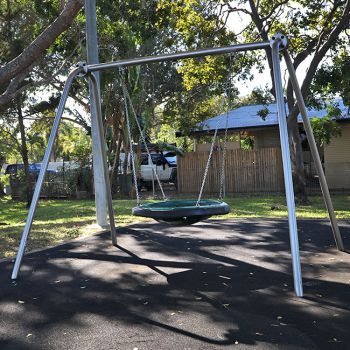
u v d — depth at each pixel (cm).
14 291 516
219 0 1591
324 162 1989
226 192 1869
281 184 1780
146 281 547
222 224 984
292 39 1597
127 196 1952
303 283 518
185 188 1958
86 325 408
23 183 2267
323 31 1419
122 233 891
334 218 676
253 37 1702
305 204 1377
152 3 1436
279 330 382
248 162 1828
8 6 1603
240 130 1970
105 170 742
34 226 1045
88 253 708
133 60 586
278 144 2130
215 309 441
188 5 1543
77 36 1631
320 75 1496
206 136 2241
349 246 707
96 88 680
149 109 2117
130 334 385
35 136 2838
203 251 708
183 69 1700
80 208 1534
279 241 770
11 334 392
